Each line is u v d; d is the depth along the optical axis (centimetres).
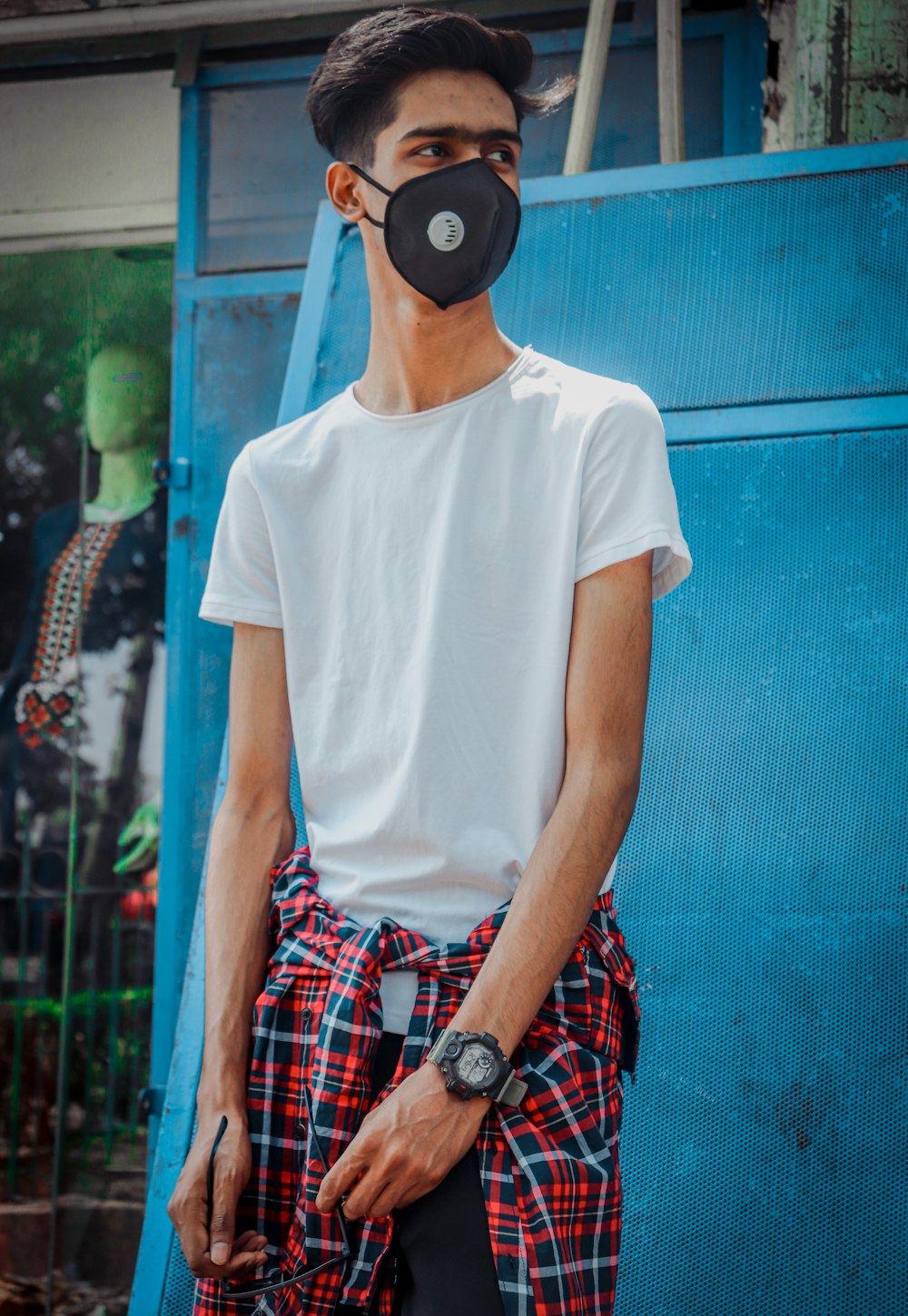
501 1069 111
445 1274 112
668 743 191
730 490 199
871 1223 168
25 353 333
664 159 248
